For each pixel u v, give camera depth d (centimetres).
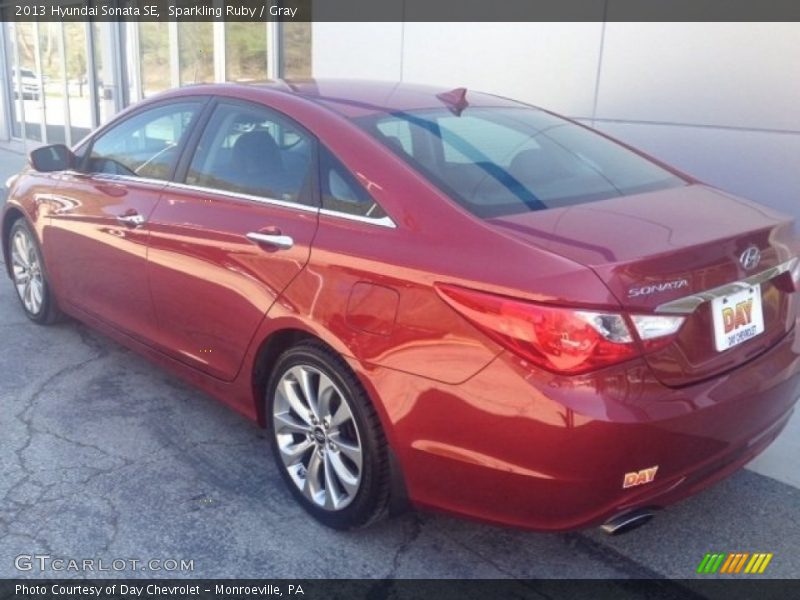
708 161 624
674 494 270
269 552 312
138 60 1231
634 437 245
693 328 263
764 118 589
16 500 342
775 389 287
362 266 291
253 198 350
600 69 672
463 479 269
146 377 464
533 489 255
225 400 374
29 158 467
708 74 612
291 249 320
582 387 243
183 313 379
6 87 1509
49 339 518
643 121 655
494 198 295
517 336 249
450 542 320
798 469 370
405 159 308
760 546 318
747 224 292
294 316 314
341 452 312
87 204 445
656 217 289
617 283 245
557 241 263
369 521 309
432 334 268
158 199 395
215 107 388
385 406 281
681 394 257
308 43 961
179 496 347
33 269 530
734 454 285
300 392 330
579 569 304
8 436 394
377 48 837
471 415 259
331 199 318
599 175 336
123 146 440
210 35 1089
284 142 347
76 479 358
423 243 280
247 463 375
